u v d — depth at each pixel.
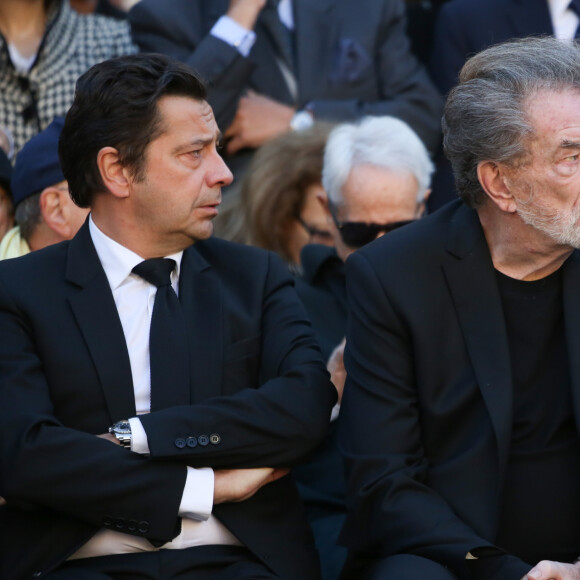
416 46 22.31
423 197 14.60
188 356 10.82
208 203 10.80
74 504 9.97
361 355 11.16
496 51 10.70
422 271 11.04
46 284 10.85
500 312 10.84
